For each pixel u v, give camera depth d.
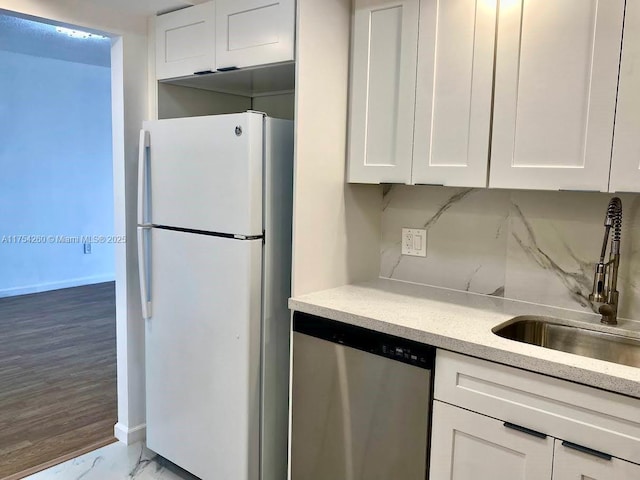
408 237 2.41
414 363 1.73
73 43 4.76
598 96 1.58
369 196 2.40
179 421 2.42
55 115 5.92
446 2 1.86
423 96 1.95
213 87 2.74
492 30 1.77
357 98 2.15
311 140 2.07
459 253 2.26
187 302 2.31
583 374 1.38
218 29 2.26
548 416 1.47
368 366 1.85
